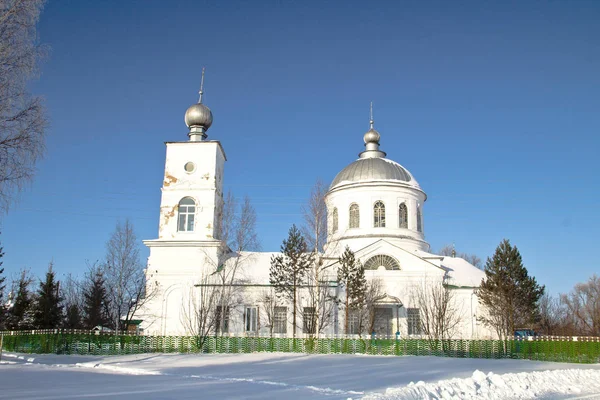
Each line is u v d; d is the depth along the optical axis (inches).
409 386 743.7
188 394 724.7
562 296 4114.2
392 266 2091.5
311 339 1720.0
